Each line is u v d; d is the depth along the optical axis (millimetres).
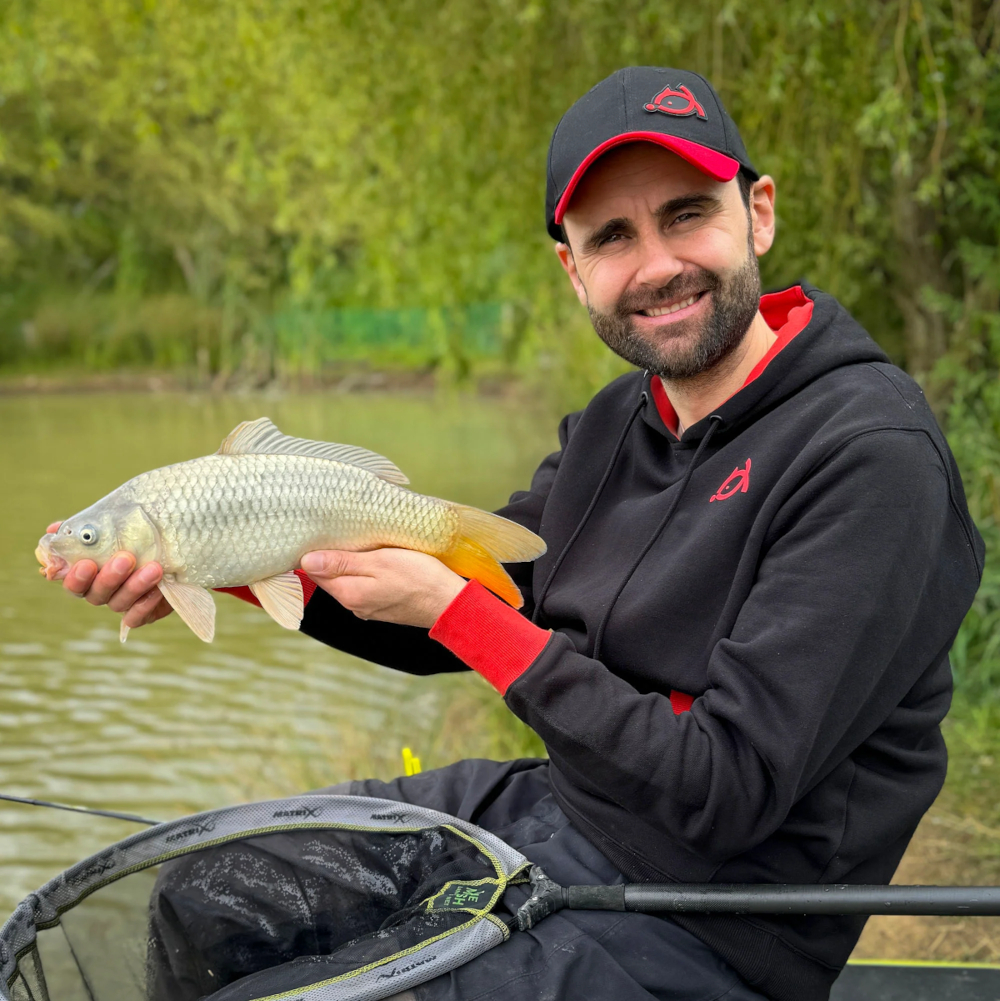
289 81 6117
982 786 3732
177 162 23156
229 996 1425
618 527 1754
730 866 1487
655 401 1801
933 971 2166
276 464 1637
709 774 1370
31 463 14367
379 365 24641
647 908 1452
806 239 5309
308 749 4816
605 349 6508
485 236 6906
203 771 4684
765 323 1813
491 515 1654
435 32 5555
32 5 5816
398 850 1674
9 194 25078
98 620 7246
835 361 1589
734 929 1460
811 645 1361
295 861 1684
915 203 5391
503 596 1675
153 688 5867
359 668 6094
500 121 5809
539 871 1526
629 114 1604
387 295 7766
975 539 1550
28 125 21672
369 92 5836
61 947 1573
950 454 1520
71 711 5516
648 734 1398
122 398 24000
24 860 3953
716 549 1541
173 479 1612
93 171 24938
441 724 4777
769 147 5117
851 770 1480
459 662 2006
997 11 4531
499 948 1439
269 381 25266
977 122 4512
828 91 4645
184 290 28359
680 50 5098
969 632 4598
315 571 1607
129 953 1626
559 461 2055
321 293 24281
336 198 6930
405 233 6703
